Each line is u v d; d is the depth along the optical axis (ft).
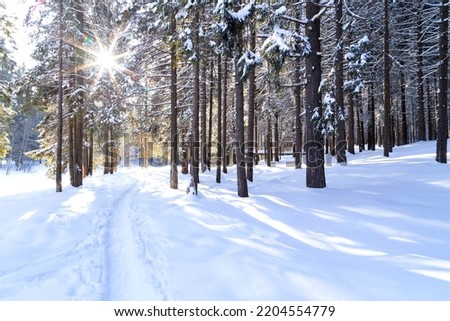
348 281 14.14
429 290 12.97
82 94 56.70
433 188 33.19
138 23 51.60
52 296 14.43
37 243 22.25
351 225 23.77
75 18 52.65
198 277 15.61
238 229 24.62
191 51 40.04
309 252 18.58
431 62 80.64
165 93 69.87
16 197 44.39
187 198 38.45
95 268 17.67
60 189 50.21
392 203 29.17
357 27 63.41
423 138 78.43
